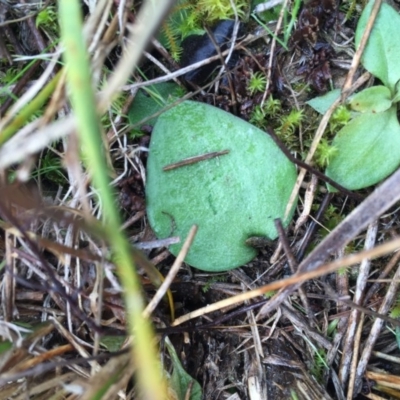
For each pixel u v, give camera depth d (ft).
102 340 0.28
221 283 0.31
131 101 0.29
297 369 0.30
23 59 0.29
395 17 0.28
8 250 0.27
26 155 0.19
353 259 0.20
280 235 0.28
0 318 0.28
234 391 0.30
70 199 0.29
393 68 0.28
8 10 0.30
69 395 0.27
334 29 0.30
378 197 0.24
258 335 0.30
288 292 0.27
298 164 0.28
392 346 0.30
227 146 0.28
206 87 0.30
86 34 0.23
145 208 0.29
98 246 0.27
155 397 0.16
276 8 0.30
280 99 0.30
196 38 0.29
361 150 0.28
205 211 0.28
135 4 0.28
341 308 0.30
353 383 0.30
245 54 0.30
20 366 0.25
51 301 0.29
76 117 0.15
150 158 0.28
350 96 0.29
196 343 0.30
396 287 0.29
